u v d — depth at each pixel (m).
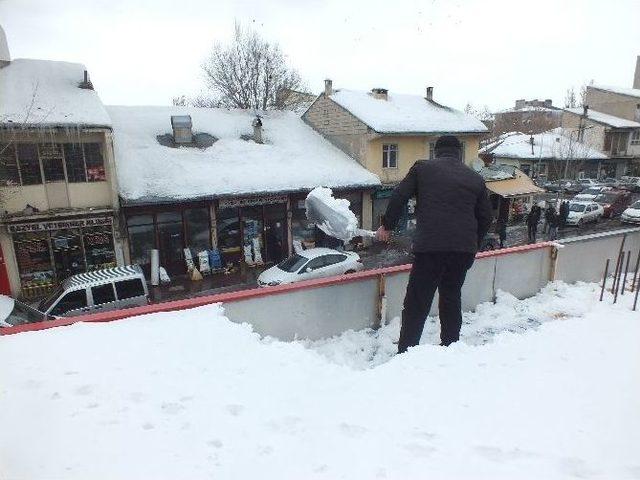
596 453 2.06
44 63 16.39
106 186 15.00
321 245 18.47
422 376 2.86
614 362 3.10
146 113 20.25
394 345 5.04
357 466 1.97
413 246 4.34
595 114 45.78
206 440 2.16
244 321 4.34
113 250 15.42
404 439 2.17
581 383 2.77
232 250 18.17
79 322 3.64
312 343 4.88
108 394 2.53
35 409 2.37
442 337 4.65
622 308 5.11
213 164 18.08
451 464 1.97
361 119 21.05
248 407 2.46
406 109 23.67
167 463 1.98
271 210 18.72
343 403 2.53
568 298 6.09
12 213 13.74
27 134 13.41
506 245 20.22
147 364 2.90
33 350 3.09
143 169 16.48
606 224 25.47
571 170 40.75
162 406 2.44
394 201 4.32
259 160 19.38
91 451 2.04
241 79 34.03
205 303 4.09
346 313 5.16
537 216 20.69
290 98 36.22
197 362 2.96
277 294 4.54
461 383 2.76
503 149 42.22
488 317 5.71
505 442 2.15
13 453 2.02
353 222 16.47
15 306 8.54
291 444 2.13
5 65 15.71
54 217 14.17
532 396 2.60
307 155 21.08
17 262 14.06
